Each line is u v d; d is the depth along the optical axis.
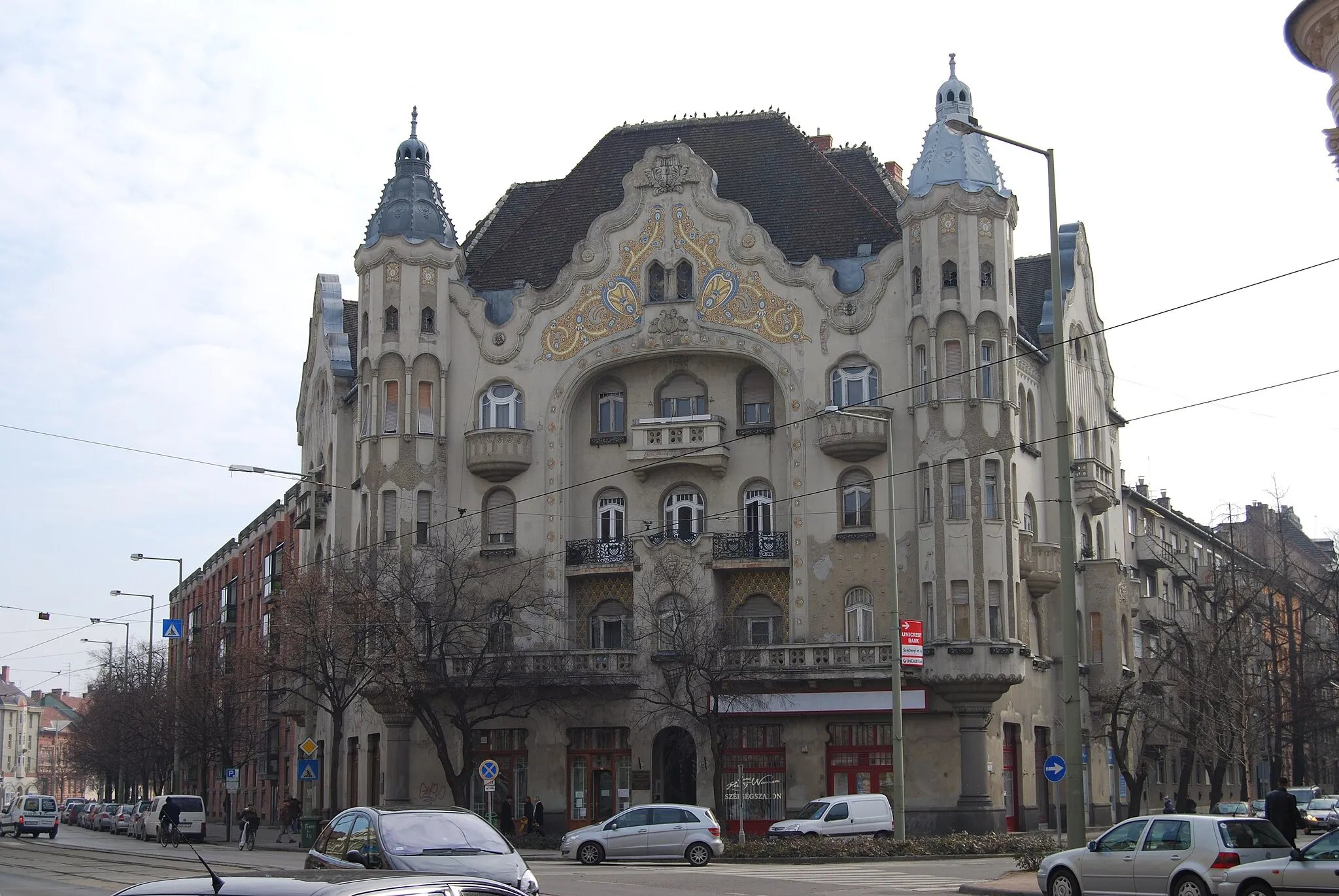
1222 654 57.16
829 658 52.91
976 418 53.31
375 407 59.09
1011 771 55.09
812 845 41.47
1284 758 66.94
